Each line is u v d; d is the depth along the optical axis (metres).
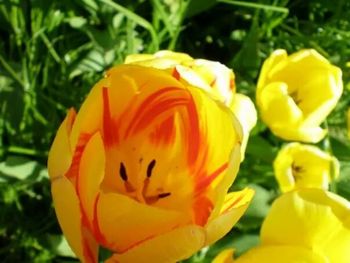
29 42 0.98
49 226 0.91
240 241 0.89
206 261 0.88
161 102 0.70
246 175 0.95
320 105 0.87
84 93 0.98
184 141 0.71
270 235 0.68
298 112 0.86
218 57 1.08
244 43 1.03
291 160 0.87
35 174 0.90
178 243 0.65
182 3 1.02
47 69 0.98
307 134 0.87
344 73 1.03
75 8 1.02
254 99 1.00
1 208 0.90
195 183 0.70
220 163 0.69
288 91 0.88
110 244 0.68
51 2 0.99
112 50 1.00
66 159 0.67
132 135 0.71
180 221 0.68
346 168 0.94
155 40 1.00
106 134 0.70
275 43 1.06
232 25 1.09
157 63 0.73
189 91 0.69
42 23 0.99
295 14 1.11
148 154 0.72
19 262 0.90
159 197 0.71
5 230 0.91
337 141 0.98
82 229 0.68
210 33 1.08
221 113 0.68
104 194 0.66
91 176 0.66
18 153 0.94
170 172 0.71
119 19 1.01
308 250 0.67
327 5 1.10
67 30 1.02
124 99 0.70
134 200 0.67
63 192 0.66
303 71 0.88
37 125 0.95
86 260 0.68
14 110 0.94
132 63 0.72
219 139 0.69
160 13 1.00
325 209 0.67
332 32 1.07
